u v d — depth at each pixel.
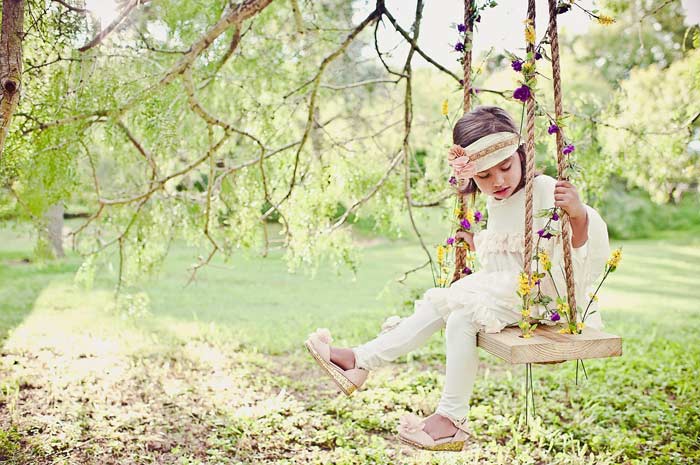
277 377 6.47
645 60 11.58
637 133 6.77
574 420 5.36
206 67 5.54
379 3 5.28
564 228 3.12
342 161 6.62
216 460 4.55
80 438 4.81
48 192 5.50
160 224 6.74
